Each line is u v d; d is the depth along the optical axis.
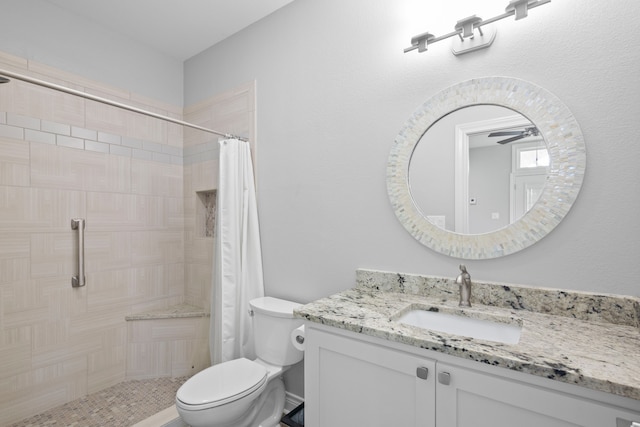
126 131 2.26
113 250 2.14
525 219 1.22
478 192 1.32
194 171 2.46
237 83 2.24
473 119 1.34
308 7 1.86
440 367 0.93
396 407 1.03
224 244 1.94
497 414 0.85
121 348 2.14
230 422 1.42
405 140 1.49
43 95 1.87
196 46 2.44
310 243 1.84
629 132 1.06
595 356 0.81
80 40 2.06
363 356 1.09
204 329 2.19
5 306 1.69
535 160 1.20
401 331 1.01
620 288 1.07
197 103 2.50
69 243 1.94
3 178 1.70
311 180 1.84
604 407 0.71
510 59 1.25
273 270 2.01
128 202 2.23
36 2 1.87
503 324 1.14
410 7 1.50
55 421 1.73
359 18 1.66
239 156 2.05
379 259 1.59
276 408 1.74
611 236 1.08
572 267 1.14
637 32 1.05
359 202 1.65
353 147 1.67
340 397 1.16
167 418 1.75
